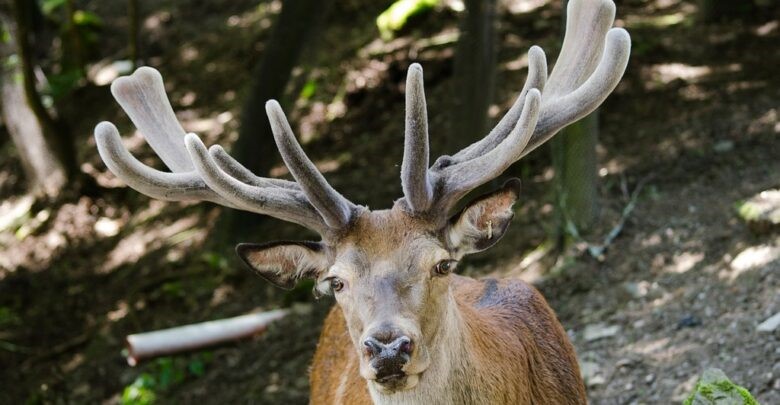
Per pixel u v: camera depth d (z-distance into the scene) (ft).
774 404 22.98
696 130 38.32
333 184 44.16
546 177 39.09
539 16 50.70
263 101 41.24
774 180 33.19
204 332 36.09
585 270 32.22
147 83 18.11
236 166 16.88
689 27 46.52
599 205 34.09
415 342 14.38
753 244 29.86
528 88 16.89
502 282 19.72
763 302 27.07
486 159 15.65
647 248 32.17
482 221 15.97
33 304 44.16
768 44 43.68
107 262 45.83
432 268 15.17
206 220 45.91
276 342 35.83
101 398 36.45
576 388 18.76
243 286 39.99
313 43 41.75
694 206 33.58
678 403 24.62
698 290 29.09
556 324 19.36
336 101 49.75
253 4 62.69
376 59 50.83
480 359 16.19
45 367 39.37
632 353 27.43
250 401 33.14
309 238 40.68
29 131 51.70
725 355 25.49
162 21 63.31
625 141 39.01
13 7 49.26
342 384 18.58
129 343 35.78
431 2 52.47
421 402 15.51
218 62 57.88
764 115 38.11
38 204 51.08
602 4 17.72
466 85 35.06
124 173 16.39
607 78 16.43
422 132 15.11
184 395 34.45
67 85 58.70
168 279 41.65
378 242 15.28
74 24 60.64
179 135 17.94
